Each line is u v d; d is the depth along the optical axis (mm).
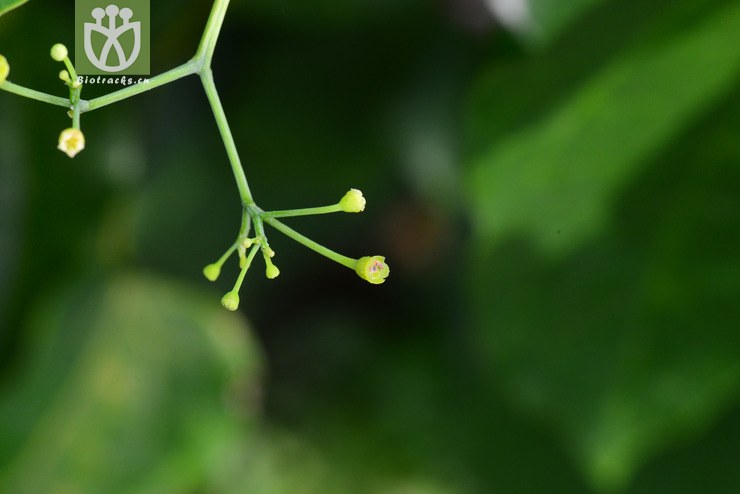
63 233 373
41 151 369
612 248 356
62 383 374
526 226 354
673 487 387
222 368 381
